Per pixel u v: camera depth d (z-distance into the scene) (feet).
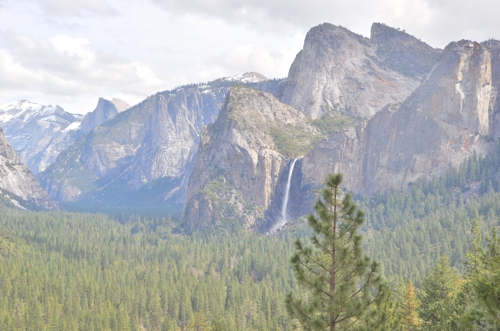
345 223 135.74
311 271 136.46
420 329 241.55
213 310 588.09
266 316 568.00
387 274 604.08
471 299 189.57
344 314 133.39
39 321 536.42
